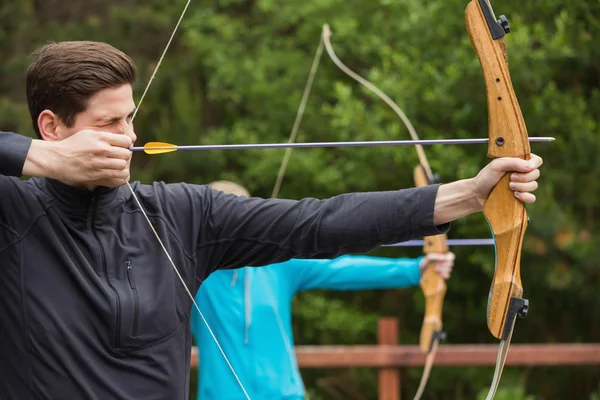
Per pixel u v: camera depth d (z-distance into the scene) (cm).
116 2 1263
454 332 1123
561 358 779
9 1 1196
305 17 1114
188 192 255
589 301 1011
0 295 235
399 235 244
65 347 230
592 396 931
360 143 250
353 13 1098
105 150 224
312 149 1084
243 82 1112
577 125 948
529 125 953
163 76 1169
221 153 1120
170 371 239
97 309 232
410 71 986
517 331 1105
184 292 247
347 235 245
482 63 250
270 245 251
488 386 1042
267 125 1112
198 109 1140
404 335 1131
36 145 226
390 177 1034
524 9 977
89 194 240
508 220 242
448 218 244
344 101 981
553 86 946
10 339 233
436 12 989
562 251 950
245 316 453
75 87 237
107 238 241
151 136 1169
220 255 255
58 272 235
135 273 240
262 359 451
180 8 1187
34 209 237
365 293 1153
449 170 981
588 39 952
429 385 1083
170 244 247
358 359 769
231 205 254
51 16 1260
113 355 233
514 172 240
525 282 1015
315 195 1115
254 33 1156
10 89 1162
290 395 451
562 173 953
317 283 487
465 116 977
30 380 230
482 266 1015
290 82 1105
